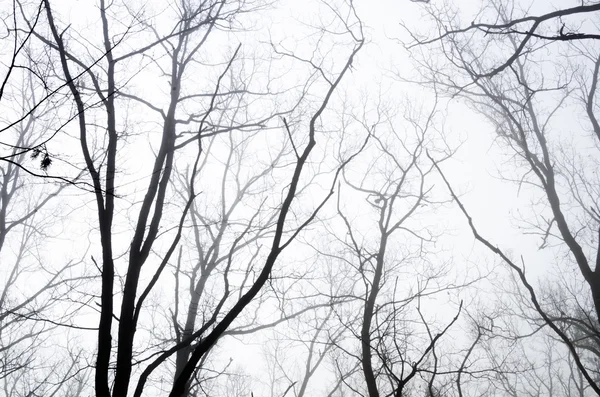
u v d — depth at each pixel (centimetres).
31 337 1020
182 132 615
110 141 493
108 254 441
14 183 1026
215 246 1159
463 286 840
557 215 1026
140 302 433
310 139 447
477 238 637
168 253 448
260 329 1153
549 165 1080
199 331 433
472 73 810
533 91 654
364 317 779
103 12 599
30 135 1034
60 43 494
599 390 559
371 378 711
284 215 424
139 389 392
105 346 408
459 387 503
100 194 455
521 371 724
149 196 526
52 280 1018
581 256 982
